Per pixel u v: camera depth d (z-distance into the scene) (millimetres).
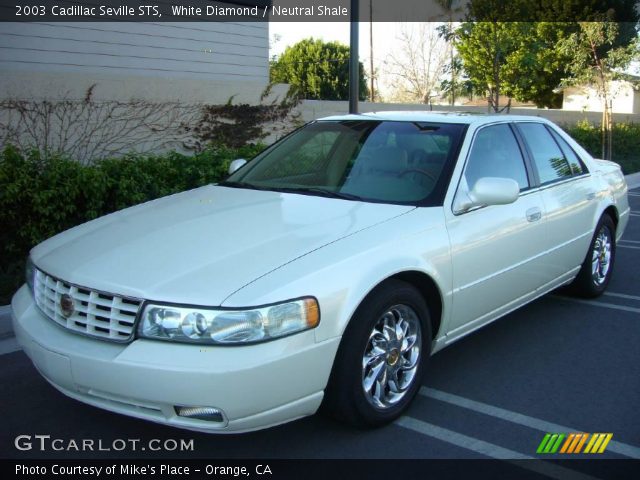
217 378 2896
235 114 9742
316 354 3156
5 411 3930
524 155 4980
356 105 8703
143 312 3035
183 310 2986
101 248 3566
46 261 3607
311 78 30406
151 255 3396
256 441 3580
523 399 4102
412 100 30094
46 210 6359
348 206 3992
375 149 4586
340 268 3316
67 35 9688
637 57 16688
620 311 5793
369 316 3414
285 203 4098
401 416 3846
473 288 4172
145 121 8742
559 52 17859
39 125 7754
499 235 4340
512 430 3717
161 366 2924
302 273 3193
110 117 8383
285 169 4781
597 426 3773
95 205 6797
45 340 3275
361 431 3672
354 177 4402
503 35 16125
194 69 11281
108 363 3004
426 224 3873
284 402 3092
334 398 3402
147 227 3836
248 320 2967
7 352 4832
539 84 24609
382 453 3465
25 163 6480
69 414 3896
